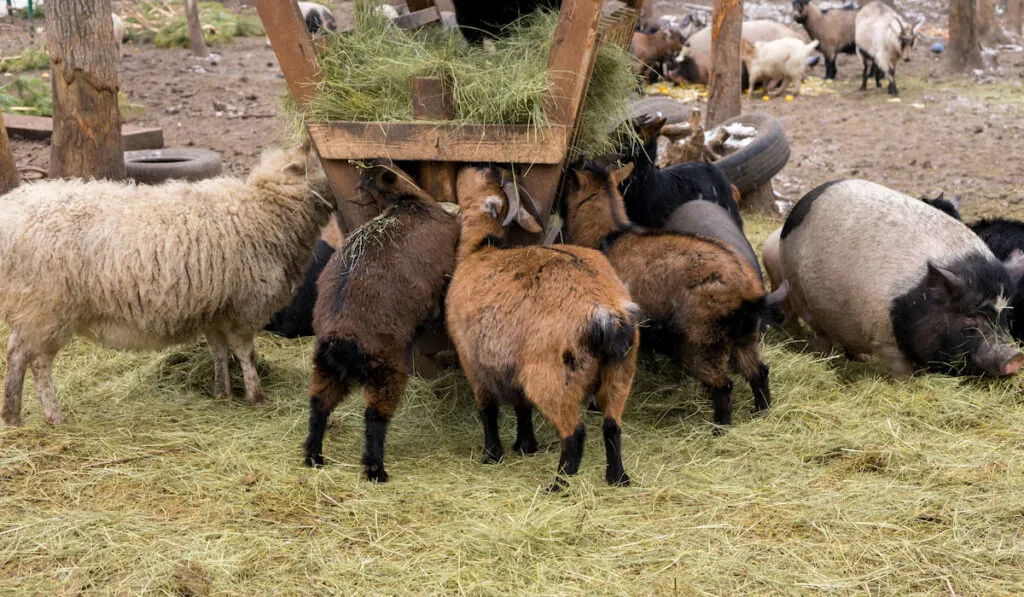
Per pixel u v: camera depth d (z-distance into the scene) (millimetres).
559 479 4258
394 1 6863
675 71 17094
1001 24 22734
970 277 5281
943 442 4832
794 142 12969
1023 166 11500
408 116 5027
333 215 5785
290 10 4996
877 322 5547
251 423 5148
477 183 4945
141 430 5012
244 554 3779
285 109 5441
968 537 3904
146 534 3924
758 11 24188
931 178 11062
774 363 5832
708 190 6781
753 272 5074
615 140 6117
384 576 3650
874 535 3953
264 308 5281
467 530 3955
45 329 4844
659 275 5043
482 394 4602
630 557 3773
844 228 5777
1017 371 5430
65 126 7094
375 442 4445
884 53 15836
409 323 4582
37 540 3861
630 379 4301
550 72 4816
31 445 4742
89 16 6898
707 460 4668
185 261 4945
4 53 17797
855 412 5195
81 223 4777
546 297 4152
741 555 3773
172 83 15852
